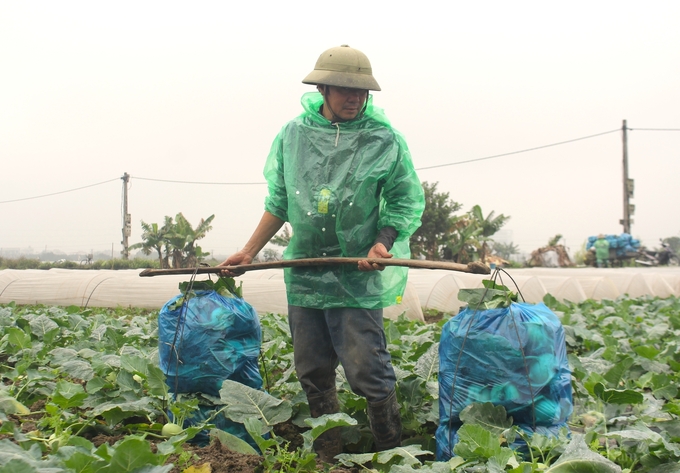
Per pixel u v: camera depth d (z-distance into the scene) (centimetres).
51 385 496
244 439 425
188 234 3453
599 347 721
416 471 323
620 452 375
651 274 1870
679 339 805
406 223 425
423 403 479
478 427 338
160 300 1453
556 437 374
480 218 3528
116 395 456
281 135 443
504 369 371
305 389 438
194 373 425
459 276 1445
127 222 4366
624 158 4000
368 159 415
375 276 417
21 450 301
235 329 435
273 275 1644
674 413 448
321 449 420
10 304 1187
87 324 843
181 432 362
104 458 298
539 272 2117
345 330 412
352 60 414
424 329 859
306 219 416
